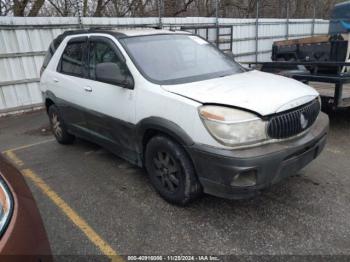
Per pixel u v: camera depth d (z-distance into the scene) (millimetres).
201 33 12430
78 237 2963
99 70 3686
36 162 4816
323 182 3729
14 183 2062
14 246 1632
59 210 3434
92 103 4133
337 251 2623
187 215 3199
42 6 10609
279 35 16109
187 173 3086
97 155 4941
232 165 2656
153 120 3217
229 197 2818
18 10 9953
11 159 5020
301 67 5988
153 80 3383
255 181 2736
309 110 3119
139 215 3248
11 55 8125
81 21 9109
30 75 8547
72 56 4613
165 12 13609
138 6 12289
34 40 8430
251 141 2725
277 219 3070
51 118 5520
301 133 3041
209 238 2854
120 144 3920
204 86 3213
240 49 14344
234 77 3582
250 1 17672
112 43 3844
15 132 6738
